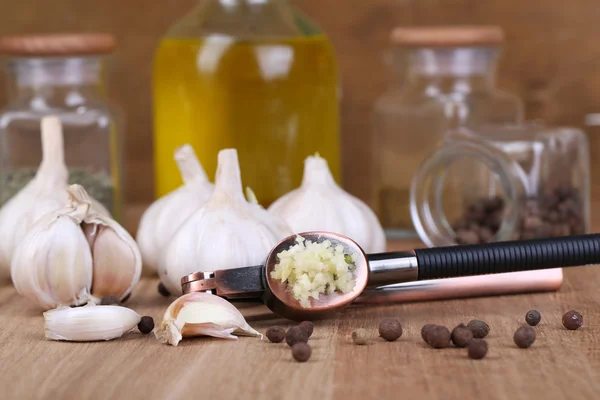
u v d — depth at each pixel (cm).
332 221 62
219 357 50
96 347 52
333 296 53
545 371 48
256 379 48
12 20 86
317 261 52
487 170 69
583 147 70
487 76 74
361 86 85
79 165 72
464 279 58
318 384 47
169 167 69
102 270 57
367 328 54
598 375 47
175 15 85
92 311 52
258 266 53
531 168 68
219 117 67
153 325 54
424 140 73
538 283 59
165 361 50
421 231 69
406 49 73
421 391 46
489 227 69
